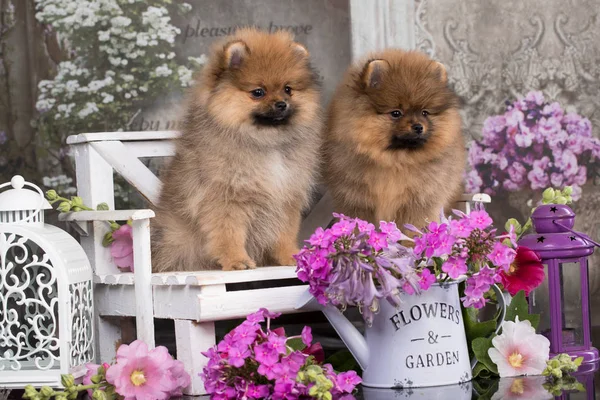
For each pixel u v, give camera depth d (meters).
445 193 3.48
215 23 4.50
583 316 3.08
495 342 2.82
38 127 4.50
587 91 4.59
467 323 2.90
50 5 4.46
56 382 2.71
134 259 2.94
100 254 3.33
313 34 4.46
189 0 4.50
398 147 3.32
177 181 3.28
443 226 2.58
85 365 2.79
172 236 3.32
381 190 3.39
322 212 3.89
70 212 3.22
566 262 3.04
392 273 2.60
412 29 4.46
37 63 4.48
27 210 2.88
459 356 2.72
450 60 4.51
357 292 2.43
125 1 4.47
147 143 3.68
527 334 2.85
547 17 4.55
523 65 4.55
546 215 3.05
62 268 2.73
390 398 2.48
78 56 4.48
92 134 3.52
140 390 2.55
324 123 3.51
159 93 4.50
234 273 2.80
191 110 3.26
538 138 4.57
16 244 2.78
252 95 3.10
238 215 3.17
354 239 2.49
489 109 4.55
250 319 2.46
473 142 4.54
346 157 3.39
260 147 3.13
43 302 2.76
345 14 4.44
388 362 2.65
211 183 3.11
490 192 4.56
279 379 2.32
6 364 2.85
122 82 4.50
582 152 4.60
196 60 4.51
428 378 2.66
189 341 2.74
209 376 2.45
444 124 3.38
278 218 3.29
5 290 3.68
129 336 3.40
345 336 2.71
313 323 3.94
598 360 3.09
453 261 2.59
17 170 4.49
